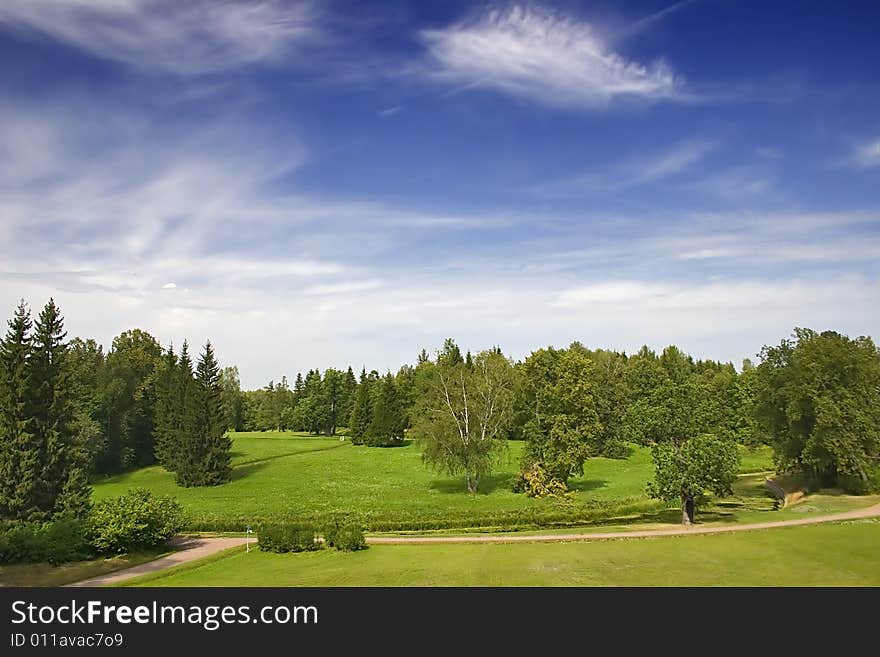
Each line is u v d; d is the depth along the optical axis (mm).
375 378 148625
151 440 91875
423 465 85750
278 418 168250
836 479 58250
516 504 56344
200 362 76688
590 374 67062
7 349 49281
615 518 49531
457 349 127375
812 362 54469
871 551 31641
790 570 28719
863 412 53250
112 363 91188
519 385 75688
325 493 65000
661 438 46125
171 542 41750
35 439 48594
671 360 126188
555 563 31719
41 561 34969
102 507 39000
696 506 53156
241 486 71375
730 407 86625
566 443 62062
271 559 35906
